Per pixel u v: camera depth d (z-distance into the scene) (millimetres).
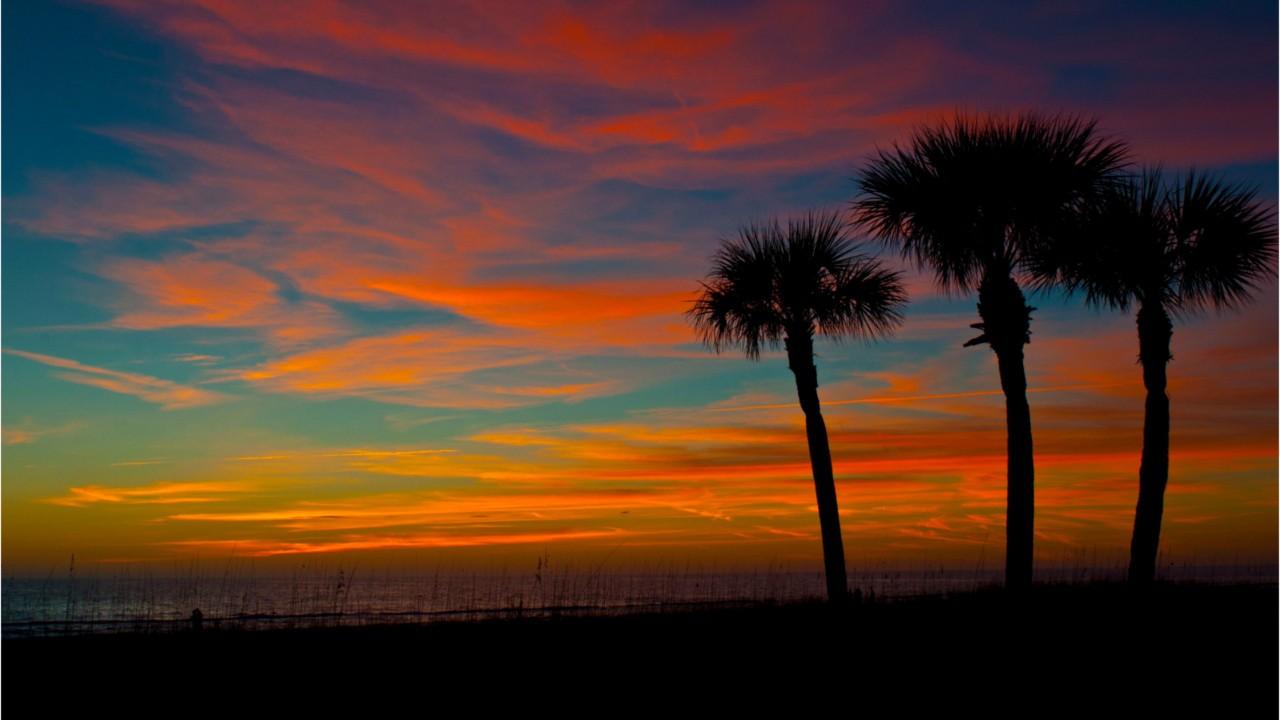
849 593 24062
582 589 42812
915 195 19375
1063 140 19172
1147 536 19109
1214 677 15141
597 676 16266
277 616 30000
